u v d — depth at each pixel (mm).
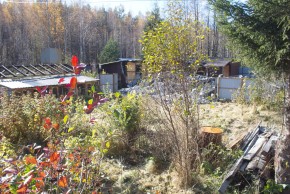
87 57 46188
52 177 2400
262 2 3824
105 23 54688
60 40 43312
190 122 5562
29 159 2225
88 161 3365
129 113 7035
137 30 52688
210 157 5812
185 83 5340
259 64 4367
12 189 2129
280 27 3846
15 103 7848
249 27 3924
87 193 3182
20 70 17906
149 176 5719
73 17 45844
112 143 6715
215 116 10016
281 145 4383
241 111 10844
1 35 41281
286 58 3889
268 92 11617
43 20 43375
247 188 4434
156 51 5281
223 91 15516
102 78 20391
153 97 6102
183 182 5168
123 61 26656
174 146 5523
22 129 7508
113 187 5203
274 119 9438
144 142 7094
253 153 4992
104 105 7070
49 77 17828
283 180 4285
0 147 4328
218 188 4770
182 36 5277
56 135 2848
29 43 41750
